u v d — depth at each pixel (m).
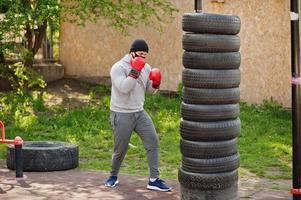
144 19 15.36
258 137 11.94
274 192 8.16
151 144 8.19
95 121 13.57
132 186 8.50
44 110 14.93
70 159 9.74
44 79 17.53
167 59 16.34
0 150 11.23
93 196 7.97
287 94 14.59
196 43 6.76
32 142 10.21
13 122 13.60
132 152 10.92
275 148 11.09
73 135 12.40
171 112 14.23
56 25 15.14
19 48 14.58
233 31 6.86
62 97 16.30
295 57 6.36
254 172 9.53
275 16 14.72
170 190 8.21
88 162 10.36
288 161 10.30
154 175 8.23
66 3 15.55
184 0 15.96
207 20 6.73
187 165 7.01
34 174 9.39
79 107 15.37
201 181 6.92
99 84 17.61
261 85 14.99
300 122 6.46
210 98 6.82
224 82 6.82
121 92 7.98
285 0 14.55
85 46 17.88
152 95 15.73
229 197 7.04
